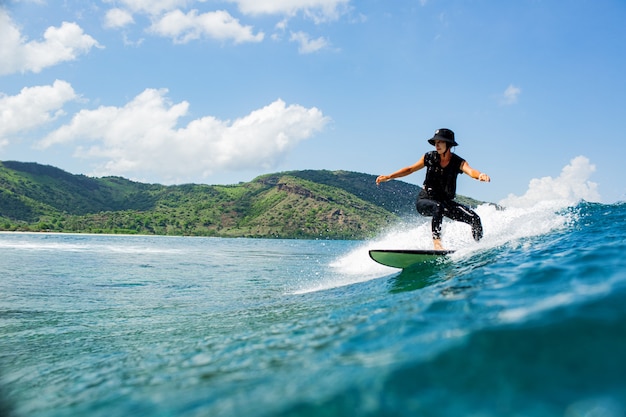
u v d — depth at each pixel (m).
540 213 7.98
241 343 3.30
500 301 3.02
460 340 2.18
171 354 3.31
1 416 2.39
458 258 5.93
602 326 2.05
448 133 6.35
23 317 5.79
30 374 3.24
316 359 2.42
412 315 3.06
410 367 1.97
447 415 1.56
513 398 1.62
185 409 1.96
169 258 21.22
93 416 2.12
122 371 2.98
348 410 1.67
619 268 3.41
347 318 3.57
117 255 22.72
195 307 6.35
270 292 7.63
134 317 5.66
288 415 1.69
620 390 1.56
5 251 23.89
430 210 6.71
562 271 3.68
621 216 6.83
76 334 4.69
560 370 1.77
